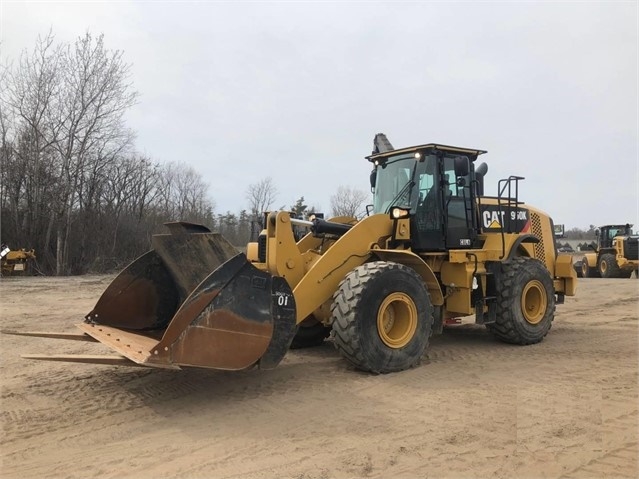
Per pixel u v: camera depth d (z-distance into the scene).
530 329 6.92
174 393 4.74
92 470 3.21
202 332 4.12
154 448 3.54
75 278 19.09
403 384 5.00
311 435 3.75
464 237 6.78
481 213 7.22
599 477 3.11
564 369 5.59
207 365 4.15
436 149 6.45
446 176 6.57
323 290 5.50
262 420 4.05
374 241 5.96
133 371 5.48
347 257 5.70
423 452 3.44
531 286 7.03
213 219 39.88
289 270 5.49
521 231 7.85
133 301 5.58
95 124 23.02
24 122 22.11
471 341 7.27
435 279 5.98
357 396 4.63
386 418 4.08
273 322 4.48
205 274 5.20
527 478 3.10
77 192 23.14
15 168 21.70
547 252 8.16
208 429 3.88
